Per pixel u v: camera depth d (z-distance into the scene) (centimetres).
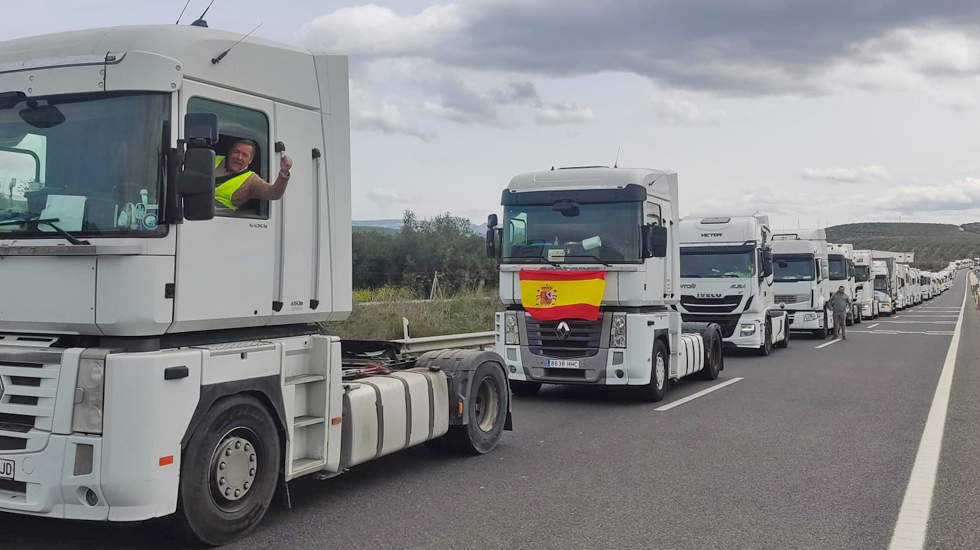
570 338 1308
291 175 633
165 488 523
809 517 660
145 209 521
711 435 1017
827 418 1141
